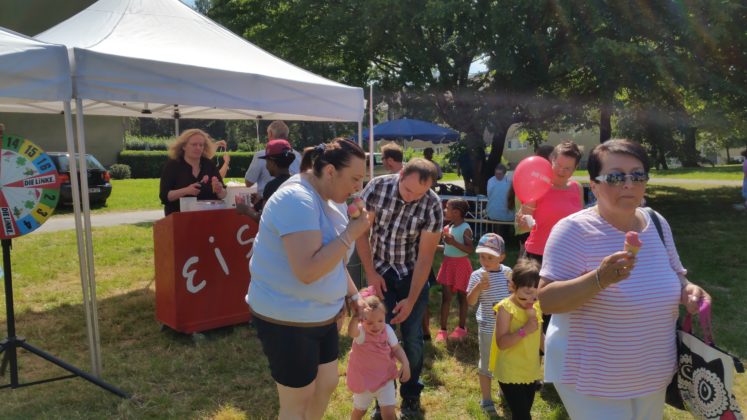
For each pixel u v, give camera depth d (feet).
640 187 6.62
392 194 11.07
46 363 14.99
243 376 14.15
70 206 49.70
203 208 16.99
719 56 37.63
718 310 19.48
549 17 34.30
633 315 6.64
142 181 85.40
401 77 38.50
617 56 32.68
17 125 65.62
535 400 12.93
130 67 12.63
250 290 8.39
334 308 8.51
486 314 12.25
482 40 33.99
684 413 12.29
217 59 15.51
